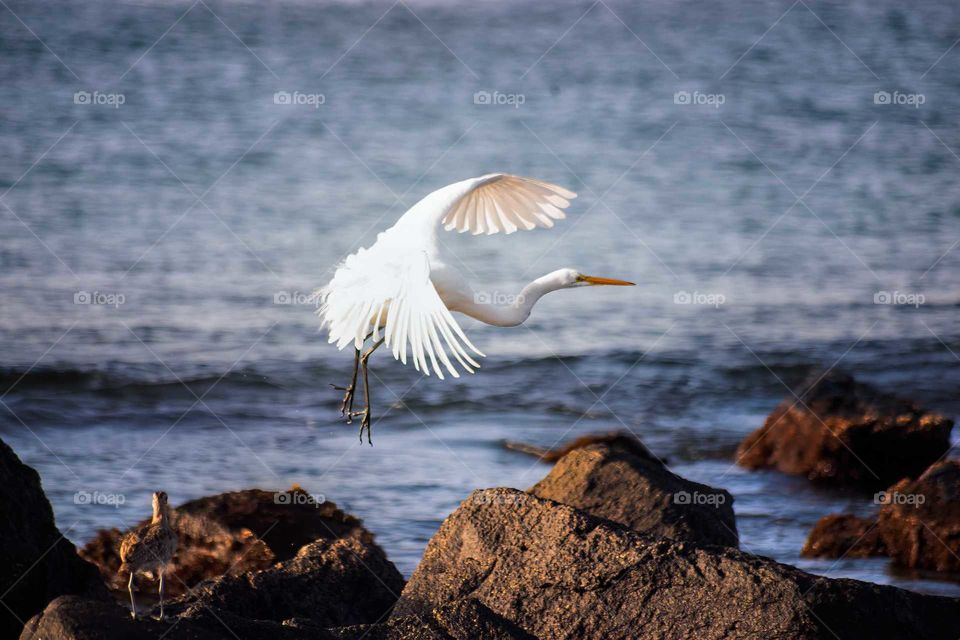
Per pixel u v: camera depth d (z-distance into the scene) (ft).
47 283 61.98
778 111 101.71
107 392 50.08
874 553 36.11
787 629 23.27
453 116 95.76
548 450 45.19
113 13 117.70
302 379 53.11
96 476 40.86
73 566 30.01
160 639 20.49
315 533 35.35
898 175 86.99
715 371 55.06
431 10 127.54
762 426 46.39
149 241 68.13
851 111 102.32
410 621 23.41
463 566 26.61
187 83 99.96
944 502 36.01
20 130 86.58
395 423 48.44
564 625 24.88
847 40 125.29
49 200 73.61
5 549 27.58
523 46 116.78
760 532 38.37
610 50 117.19
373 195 77.05
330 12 123.85
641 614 24.54
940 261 71.46
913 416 44.09
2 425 46.09
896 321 62.18
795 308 63.87
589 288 65.87
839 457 43.60
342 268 27.53
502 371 54.95
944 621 24.91
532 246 70.38
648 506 33.12
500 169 84.17
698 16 131.64
